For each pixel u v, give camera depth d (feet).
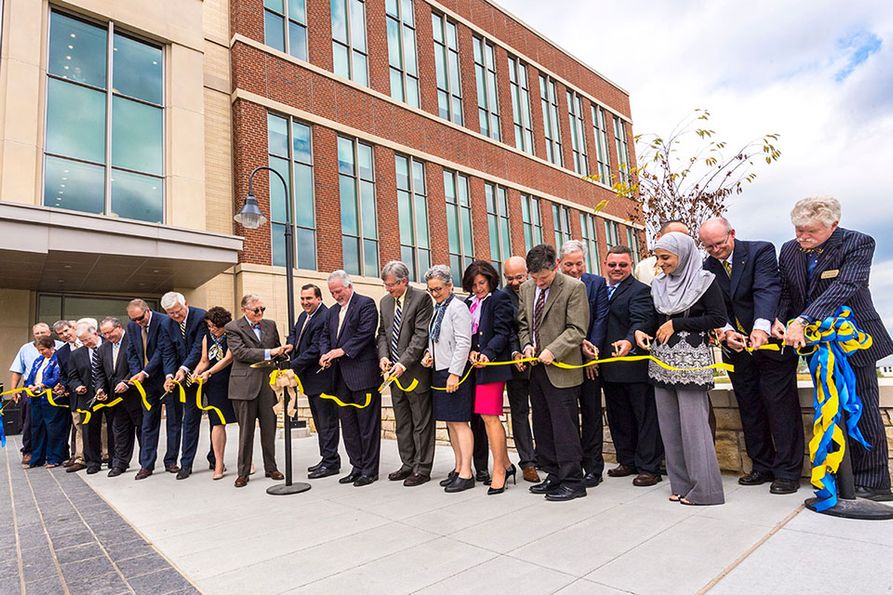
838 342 10.19
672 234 11.34
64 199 32.99
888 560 7.58
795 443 11.69
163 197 37.45
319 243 46.57
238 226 41.73
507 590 7.28
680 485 11.52
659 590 7.04
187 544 10.18
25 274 33.45
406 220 54.90
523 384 15.21
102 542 10.50
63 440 21.42
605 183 83.71
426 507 12.11
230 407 17.81
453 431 14.67
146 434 18.19
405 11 59.21
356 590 7.58
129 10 36.78
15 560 9.61
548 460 12.93
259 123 44.21
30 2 32.55
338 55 51.75
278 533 10.64
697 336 11.21
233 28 44.88
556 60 78.74
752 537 8.87
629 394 13.78
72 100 34.06
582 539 9.23
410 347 14.73
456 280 58.70
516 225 66.64
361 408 15.62
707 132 30.14
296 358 16.53
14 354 35.04
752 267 12.40
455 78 63.62
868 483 10.86
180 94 38.63
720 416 14.21
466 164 61.52
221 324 17.85
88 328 19.83
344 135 50.60
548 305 12.69
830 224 10.46
